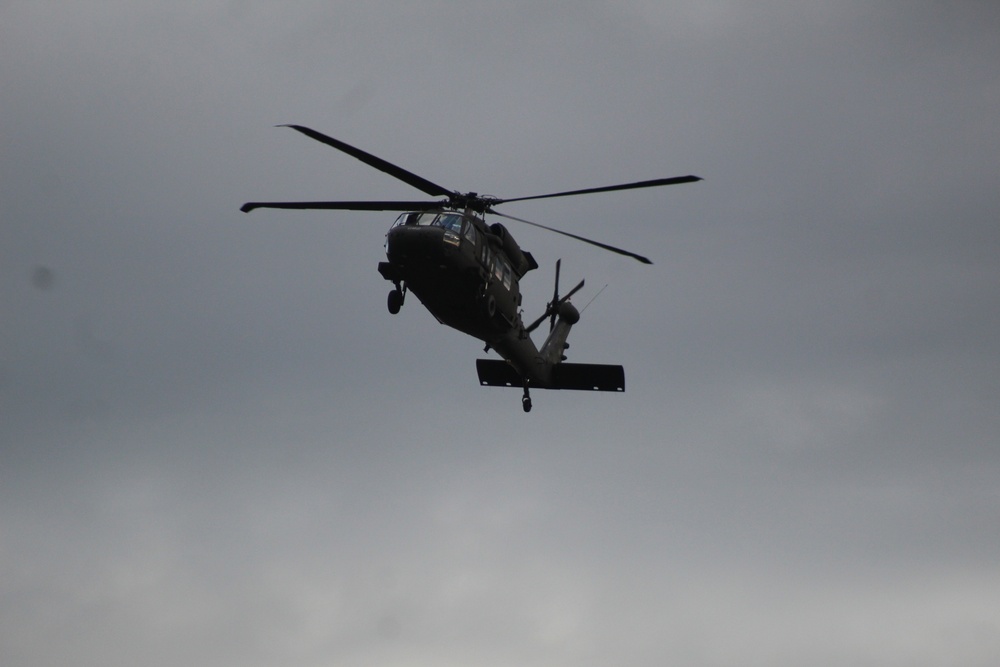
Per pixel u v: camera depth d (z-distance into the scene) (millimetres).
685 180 99125
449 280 108125
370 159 104688
